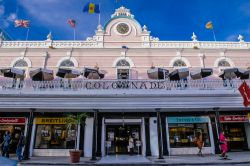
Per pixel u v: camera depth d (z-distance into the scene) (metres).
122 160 13.01
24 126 15.87
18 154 13.01
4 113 15.72
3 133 15.63
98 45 18.73
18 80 14.89
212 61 18.89
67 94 14.38
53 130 15.99
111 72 18.03
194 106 14.71
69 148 15.68
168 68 18.36
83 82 14.82
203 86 15.15
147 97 14.61
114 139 16.02
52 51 18.48
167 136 15.79
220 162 11.77
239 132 17.02
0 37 19.62
